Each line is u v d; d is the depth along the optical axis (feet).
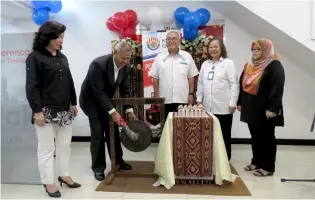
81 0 14.80
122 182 8.86
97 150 9.29
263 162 9.62
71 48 15.14
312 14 11.13
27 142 8.79
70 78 8.12
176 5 14.46
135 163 10.85
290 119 14.28
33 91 7.14
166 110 10.77
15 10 11.98
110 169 10.27
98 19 14.87
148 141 9.14
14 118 8.75
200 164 8.43
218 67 10.12
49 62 7.40
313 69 13.53
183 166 8.47
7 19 11.41
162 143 8.48
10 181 8.95
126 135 9.10
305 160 11.54
